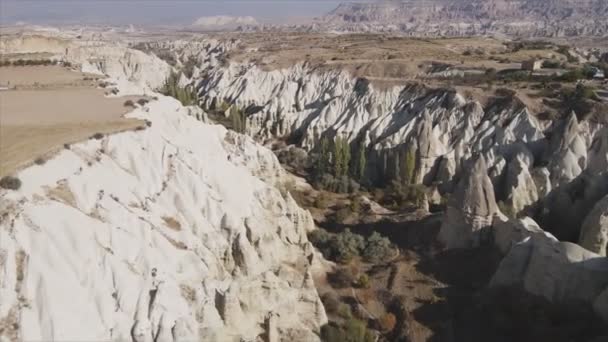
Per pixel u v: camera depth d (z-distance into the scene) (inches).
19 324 954.1
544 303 1422.2
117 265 1129.4
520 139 2491.4
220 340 1172.5
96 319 1044.5
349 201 2464.3
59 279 1034.1
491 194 1754.4
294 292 1408.7
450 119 2800.2
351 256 1801.2
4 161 1194.6
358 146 3127.5
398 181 2591.0
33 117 1647.4
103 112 1747.0
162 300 1111.0
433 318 1472.7
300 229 1760.6
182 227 1352.1
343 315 1483.8
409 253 1811.0
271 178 2273.6
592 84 2896.2
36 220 1080.8
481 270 1646.2
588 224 1627.7
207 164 1614.2
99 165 1347.2
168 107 2043.6
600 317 1316.4
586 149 2321.6
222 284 1270.9
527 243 1503.4
